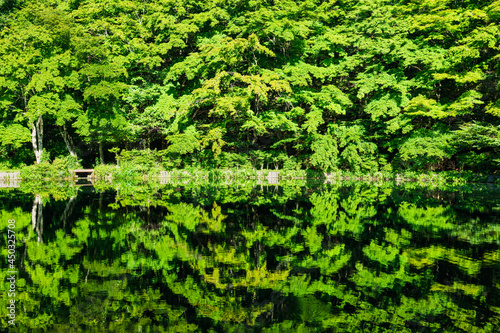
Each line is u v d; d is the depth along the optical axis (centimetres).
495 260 544
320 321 344
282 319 349
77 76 2689
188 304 387
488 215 984
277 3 2942
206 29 3198
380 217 949
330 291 421
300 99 2855
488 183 2323
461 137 2380
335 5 3338
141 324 343
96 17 3116
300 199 1350
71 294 413
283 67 2844
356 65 2856
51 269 503
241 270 503
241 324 342
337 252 596
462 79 2348
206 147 2964
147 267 514
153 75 3123
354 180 2616
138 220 884
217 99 2580
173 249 615
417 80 2620
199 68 2847
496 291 413
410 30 2728
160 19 2852
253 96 2670
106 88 2580
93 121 2667
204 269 507
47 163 2536
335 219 916
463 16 2511
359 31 2877
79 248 619
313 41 2894
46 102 2564
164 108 2781
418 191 1733
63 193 1535
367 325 335
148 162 2733
